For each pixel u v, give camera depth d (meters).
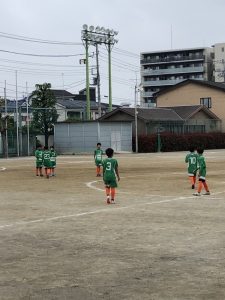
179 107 67.06
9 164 37.12
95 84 70.06
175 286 6.18
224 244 8.52
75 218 11.59
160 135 56.28
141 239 9.05
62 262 7.49
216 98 69.12
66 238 9.27
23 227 10.52
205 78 113.88
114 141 55.12
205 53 113.81
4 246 8.68
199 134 61.00
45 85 60.91
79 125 55.25
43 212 12.66
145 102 119.50
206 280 6.41
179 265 7.19
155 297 5.75
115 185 14.30
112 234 9.57
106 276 6.68
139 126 59.03
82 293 5.95
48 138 60.22
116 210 12.77
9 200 15.34
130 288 6.12
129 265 7.23
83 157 46.84
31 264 7.41
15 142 51.97
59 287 6.22
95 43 62.62
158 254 7.88
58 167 31.80
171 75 117.06
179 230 9.87
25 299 5.77
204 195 15.82
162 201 14.45
